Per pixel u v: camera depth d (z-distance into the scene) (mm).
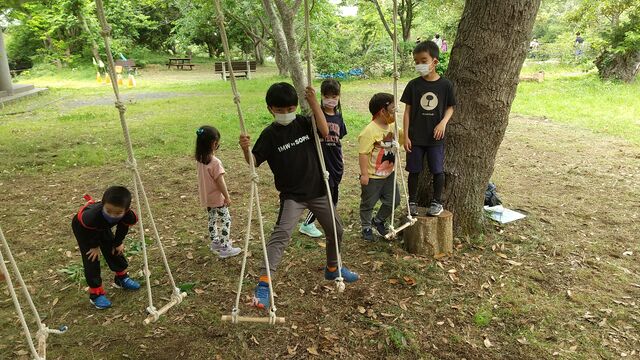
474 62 4395
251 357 3191
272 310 2971
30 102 16516
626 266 4410
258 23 25391
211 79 24922
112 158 8297
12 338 3402
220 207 4422
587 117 11844
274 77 23531
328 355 3213
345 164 7828
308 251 4656
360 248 4688
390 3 25453
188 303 3799
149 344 3322
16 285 4137
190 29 24609
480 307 3729
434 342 3348
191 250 4730
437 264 4348
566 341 3357
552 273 4246
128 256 4629
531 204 5965
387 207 4707
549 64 27094
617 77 18094
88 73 26719
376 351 3262
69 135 10125
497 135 4617
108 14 27484
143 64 33250
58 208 6023
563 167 7770
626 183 6898
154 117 12234
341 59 23562
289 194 3355
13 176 7379
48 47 30469
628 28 17453
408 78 22859
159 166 7809
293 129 3275
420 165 4387
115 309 3746
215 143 4180
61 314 3693
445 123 4160
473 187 4738
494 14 4242
